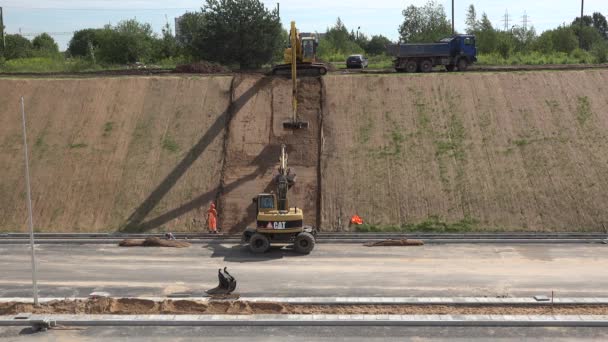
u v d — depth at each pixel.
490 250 23.05
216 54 48.22
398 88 32.19
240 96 31.98
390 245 23.86
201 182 27.89
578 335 15.66
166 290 18.95
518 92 31.48
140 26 66.81
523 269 20.69
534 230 25.39
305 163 28.64
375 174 27.94
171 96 32.03
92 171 28.39
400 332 15.88
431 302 17.50
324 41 78.25
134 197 27.36
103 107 31.36
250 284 19.41
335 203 26.92
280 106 31.47
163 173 28.30
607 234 24.47
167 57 62.78
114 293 18.70
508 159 28.16
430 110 30.84
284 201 23.53
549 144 28.69
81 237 25.16
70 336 15.88
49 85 32.50
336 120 30.61
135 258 22.41
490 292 18.45
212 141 29.66
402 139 29.44
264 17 48.25
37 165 28.62
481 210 26.23
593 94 31.11
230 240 24.78
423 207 26.55
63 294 18.64
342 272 20.56
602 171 27.31
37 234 25.38
